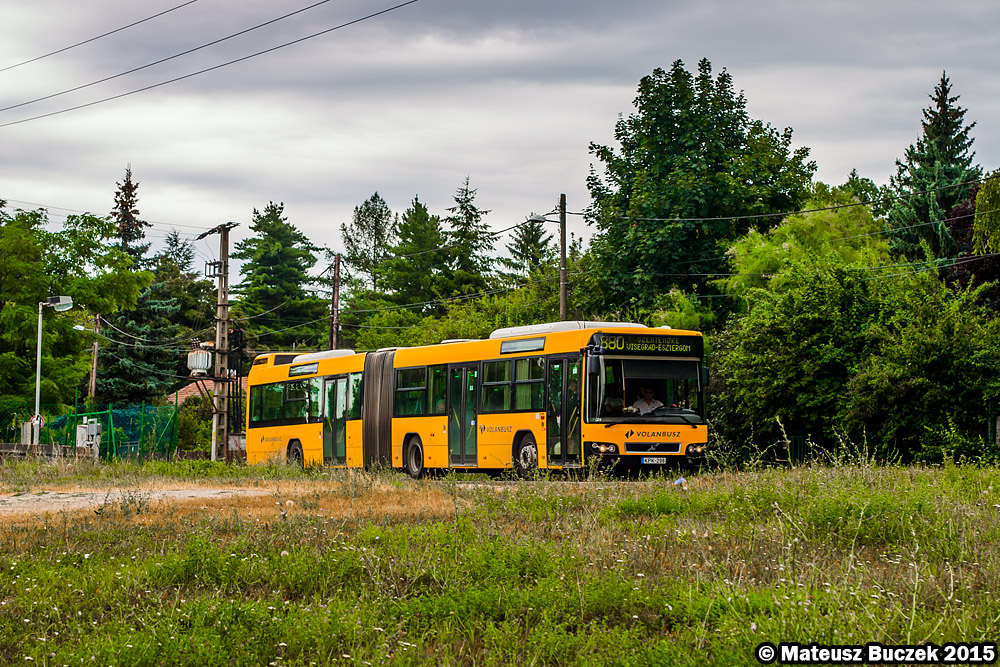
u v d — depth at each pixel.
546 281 62.12
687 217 46.91
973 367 27.20
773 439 33.03
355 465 30.11
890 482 15.12
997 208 35.16
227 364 44.66
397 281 91.25
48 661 7.82
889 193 61.16
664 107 49.41
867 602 8.24
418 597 9.53
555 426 23.19
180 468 27.17
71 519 15.55
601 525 13.49
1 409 48.56
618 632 8.26
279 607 9.03
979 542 11.06
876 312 30.50
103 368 69.62
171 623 8.43
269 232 94.06
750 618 8.25
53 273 51.69
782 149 50.44
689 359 23.09
